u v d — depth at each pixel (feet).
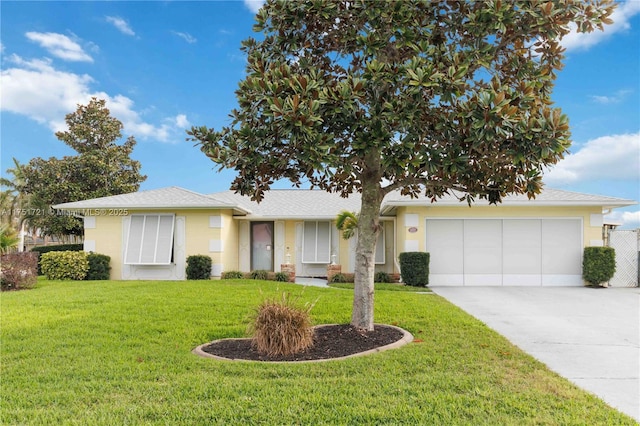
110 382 17.04
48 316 29.99
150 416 13.75
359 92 18.79
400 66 18.79
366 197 24.66
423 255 51.96
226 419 13.48
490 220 53.98
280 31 23.16
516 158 18.57
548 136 17.74
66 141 97.04
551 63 23.11
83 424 13.15
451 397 15.15
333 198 73.92
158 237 58.65
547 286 53.01
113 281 54.24
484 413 13.84
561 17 19.74
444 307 34.55
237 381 16.99
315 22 22.91
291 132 17.88
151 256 58.03
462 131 19.38
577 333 27.09
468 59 20.20
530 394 15.61
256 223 67.72
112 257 59.36
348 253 64.69
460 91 19.43
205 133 22.06
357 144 19.16
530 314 33.71
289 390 15.89
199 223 58.95
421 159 19.80
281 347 20.95
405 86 19.25
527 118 18.53
